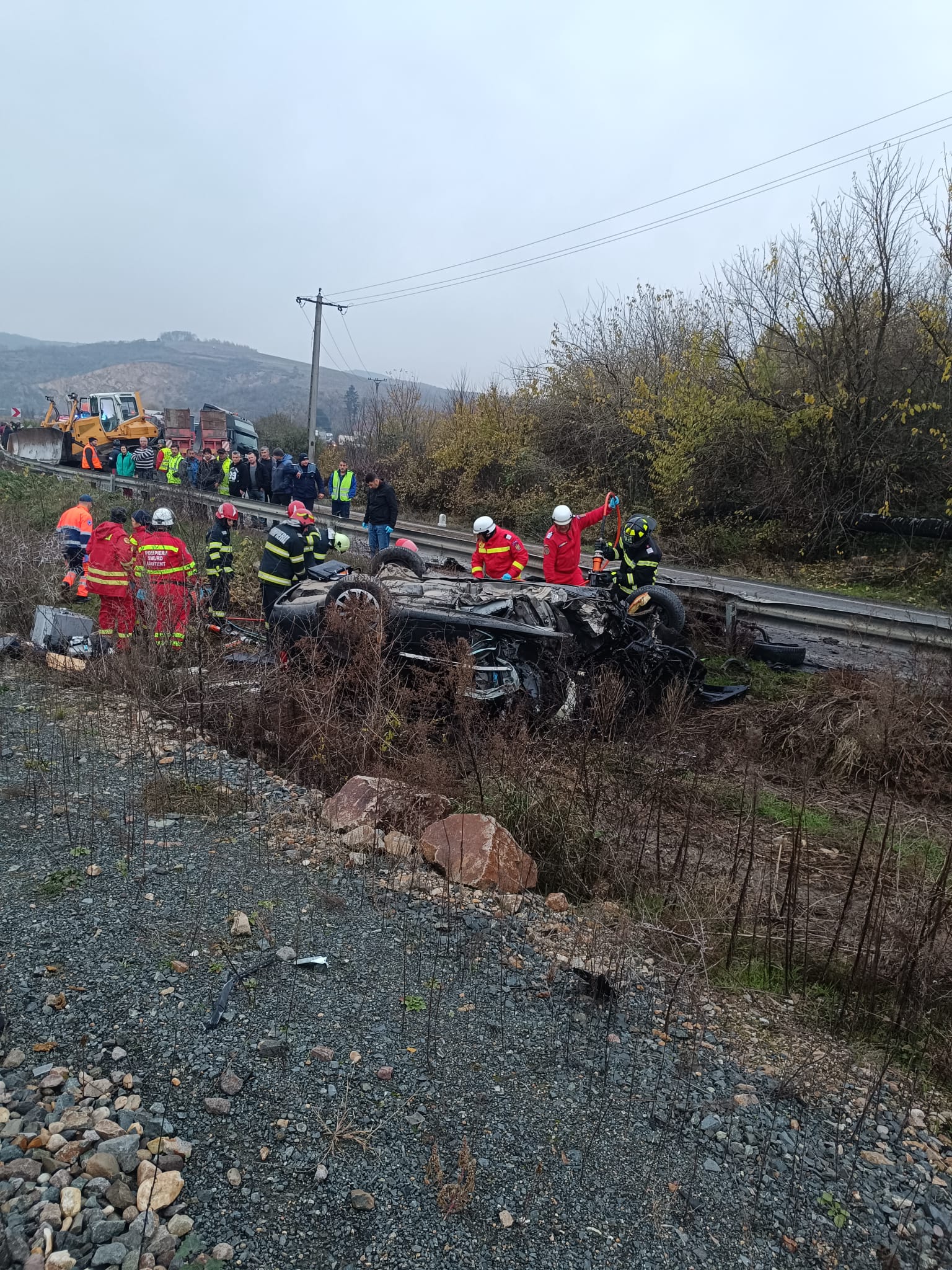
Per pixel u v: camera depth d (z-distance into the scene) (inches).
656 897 177.5
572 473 911.7
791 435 680.4
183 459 970.7
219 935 146.9
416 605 280.7
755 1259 98.0
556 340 983.6
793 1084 127.0
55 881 159.6
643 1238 98.5
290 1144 104.8
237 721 251.6
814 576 625.3
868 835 216.1
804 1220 104.0
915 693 280.7
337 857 178.9
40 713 256.7
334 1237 93.1
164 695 269.9
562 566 366.3
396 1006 133.6
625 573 339.6
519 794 206.7
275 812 199.3
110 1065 114.1
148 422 1120.8
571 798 206.7
